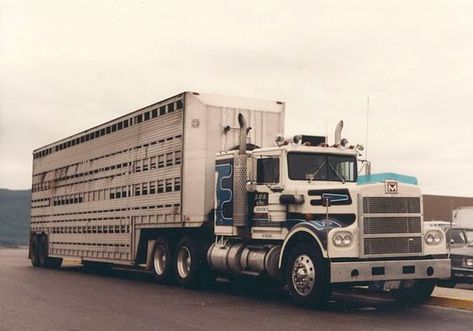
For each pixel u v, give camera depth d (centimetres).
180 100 1465
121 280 1686
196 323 903
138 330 845
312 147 1227
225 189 1334
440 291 1254
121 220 1741
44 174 2377
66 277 1778
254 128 1505
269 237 1220
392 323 919
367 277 1039
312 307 1082
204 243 1436
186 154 1434
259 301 1186
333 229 1041
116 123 1809
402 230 1083
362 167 1278
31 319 938
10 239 6712
